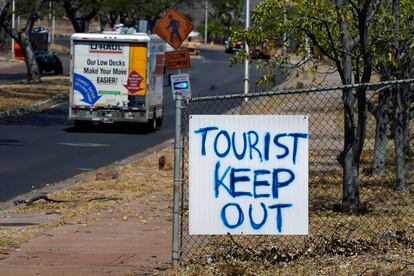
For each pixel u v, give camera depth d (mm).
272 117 12344
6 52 99812
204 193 12375
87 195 21969
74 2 69375
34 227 17422
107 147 33469
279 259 13117
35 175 25922
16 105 48969
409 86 20891
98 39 38844
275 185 12352
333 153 25469
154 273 12773
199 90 59375
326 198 19172
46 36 91500
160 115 42000
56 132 38250
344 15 17000
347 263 12609
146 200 21062
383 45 17297
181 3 80250
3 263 13711
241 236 14594
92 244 15359
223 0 99750
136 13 81062
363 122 17281
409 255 13047
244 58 18828
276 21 18094
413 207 18016
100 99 39062
